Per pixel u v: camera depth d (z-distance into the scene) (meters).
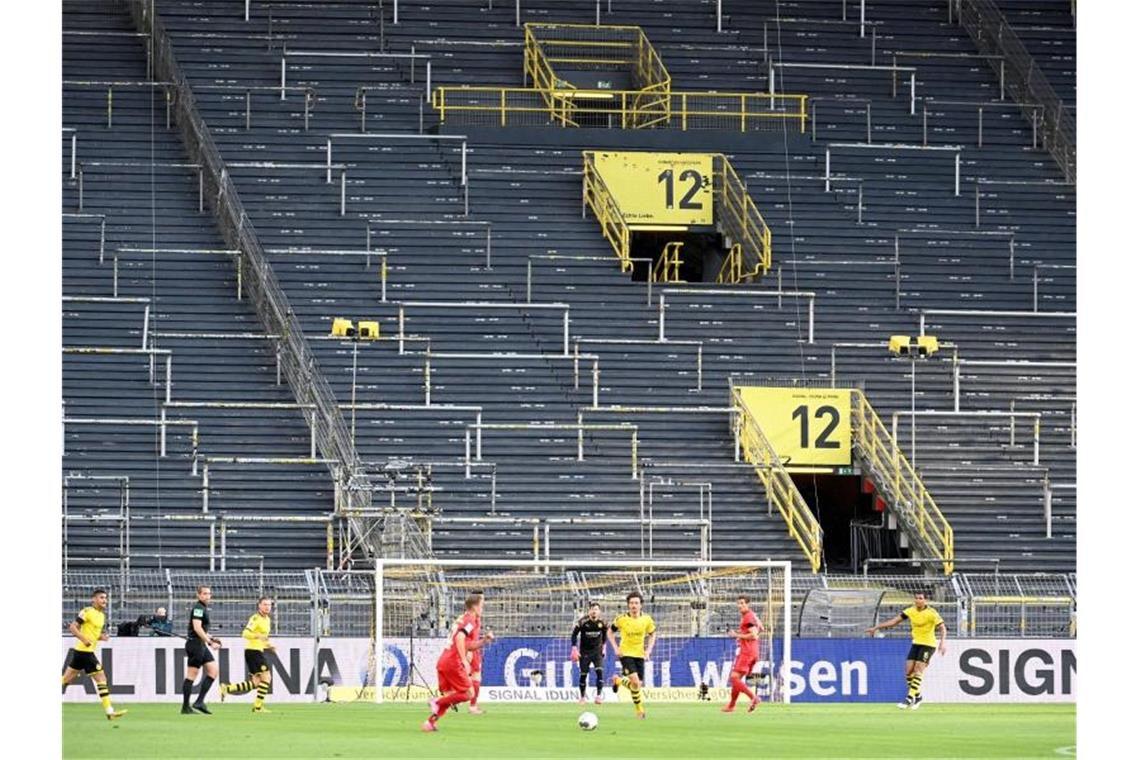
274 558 178.25
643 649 131.25
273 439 188.88
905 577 164.50
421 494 176.25
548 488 188.12
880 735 114.25
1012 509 192.50
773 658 156.38
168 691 147.50
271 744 103.19
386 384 195.75
